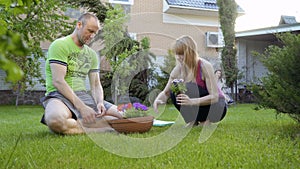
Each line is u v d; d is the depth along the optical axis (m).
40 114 6.22
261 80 3.55
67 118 3.04
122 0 9.50
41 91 9.80
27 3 1.14
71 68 3.07
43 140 2.71
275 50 3.37
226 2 9.73
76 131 3.10
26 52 0.46
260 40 12.18
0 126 4.04
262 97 3.47
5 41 0.44
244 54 11.91
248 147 2.29
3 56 0.43
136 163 1.90
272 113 5.40
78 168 1.75
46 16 6.36
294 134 2.88
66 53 3.07
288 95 2.99
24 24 4.84
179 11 10.45
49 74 3.26
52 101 3.13
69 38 3.12
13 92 9.54
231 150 2.17
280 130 3.14
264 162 1.82
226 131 3.10
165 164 1.86
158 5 10.30
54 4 6.19
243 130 3.16
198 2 10.78
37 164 1.83
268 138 2.65
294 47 3.02
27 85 9.15
